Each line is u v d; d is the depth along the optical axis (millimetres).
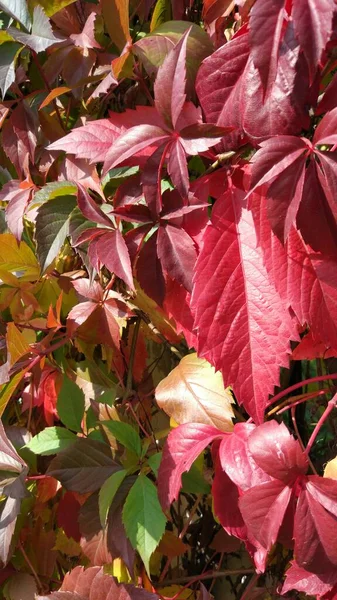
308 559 415
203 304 425
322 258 417
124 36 485
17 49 511
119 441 518
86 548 513
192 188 448
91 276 508
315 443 591
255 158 388
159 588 561
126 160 456
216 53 431
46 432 532
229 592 592
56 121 559
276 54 382
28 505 566
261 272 426
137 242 448
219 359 422
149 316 537
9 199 542
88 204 473
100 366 584
